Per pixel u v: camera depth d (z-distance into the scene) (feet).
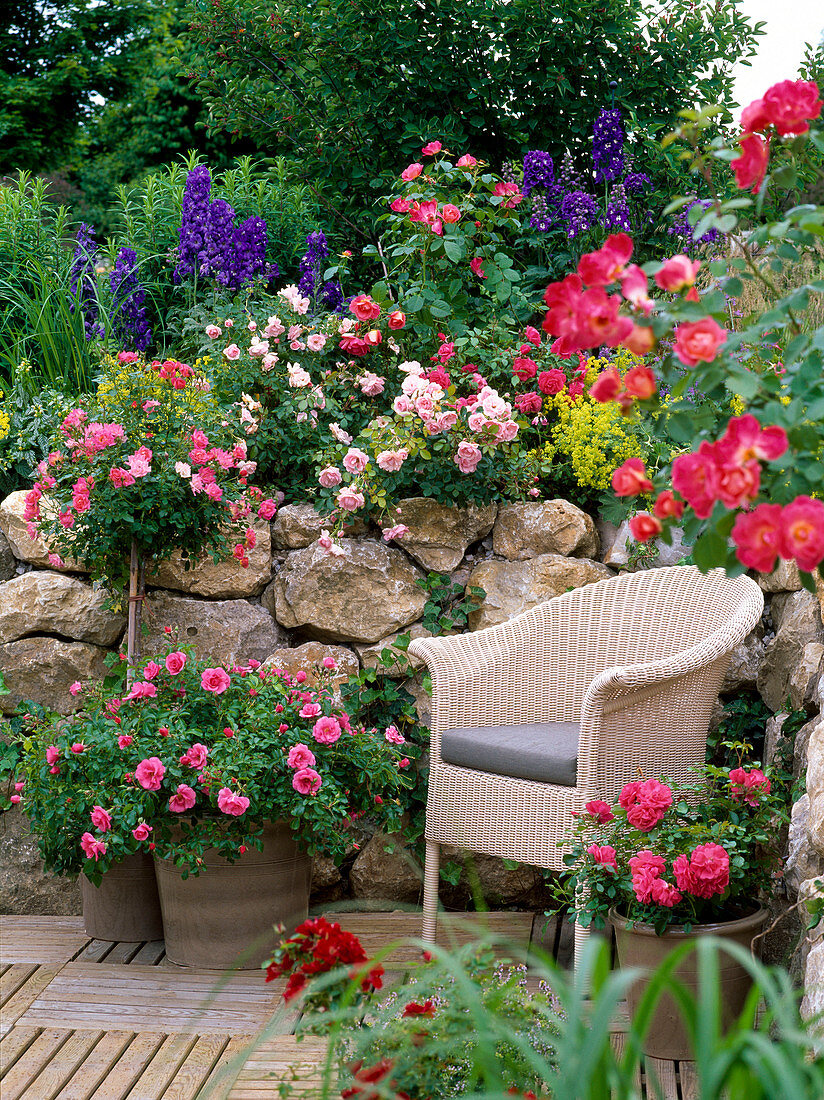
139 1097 8.52
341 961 5.85
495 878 12.78
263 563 13.08
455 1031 5.42
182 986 10.52
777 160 6.45
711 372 5.31
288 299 14.19
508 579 13.07
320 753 11.11
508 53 17.93
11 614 12.76
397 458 12.44
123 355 12.41
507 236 17.29
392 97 18.15
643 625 11.96
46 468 11.86
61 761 10.77
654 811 9.38
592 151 17.67
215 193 19.71
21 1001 10.19
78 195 48.78
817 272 12.60
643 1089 8.59
